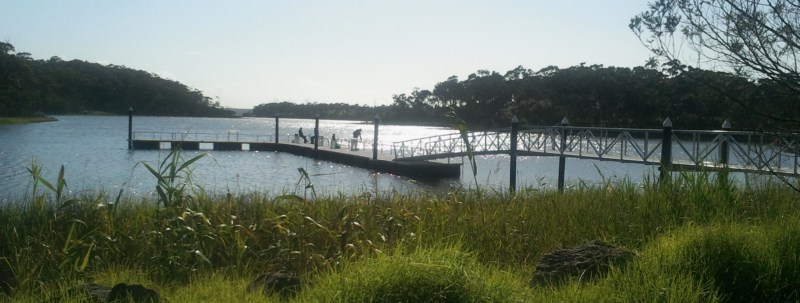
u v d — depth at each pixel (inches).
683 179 329.7
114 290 166.2
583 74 1855.3
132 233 259.0
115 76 5718.5
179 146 282.4
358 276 162.4
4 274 197.8
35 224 267.3
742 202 304.0
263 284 182.5
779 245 214.7
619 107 1595.7
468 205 331.9
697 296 171.2
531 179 1047.6
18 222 266.4
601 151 856.9
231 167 1419.8
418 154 1560.0
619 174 1101.7
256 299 168.6
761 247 210.7
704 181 315.9
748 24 204.2
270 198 373.7
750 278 197.5
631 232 265.7
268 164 1549.0
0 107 3595.0
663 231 263.9
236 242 239.1
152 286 191.2
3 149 1823.3
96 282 193.5
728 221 263.3
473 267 173.2
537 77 2197.3
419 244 220.1
